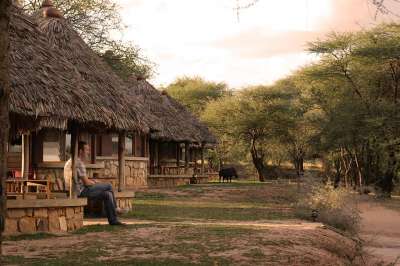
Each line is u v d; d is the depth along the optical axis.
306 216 15.55
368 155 36.38
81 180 11.58
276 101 52.38
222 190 26.47
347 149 36.00
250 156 56.84
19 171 15.92
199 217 14.60
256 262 7.82
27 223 10.12
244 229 11.22
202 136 35.47
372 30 35.28
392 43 33.62
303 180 21.89
